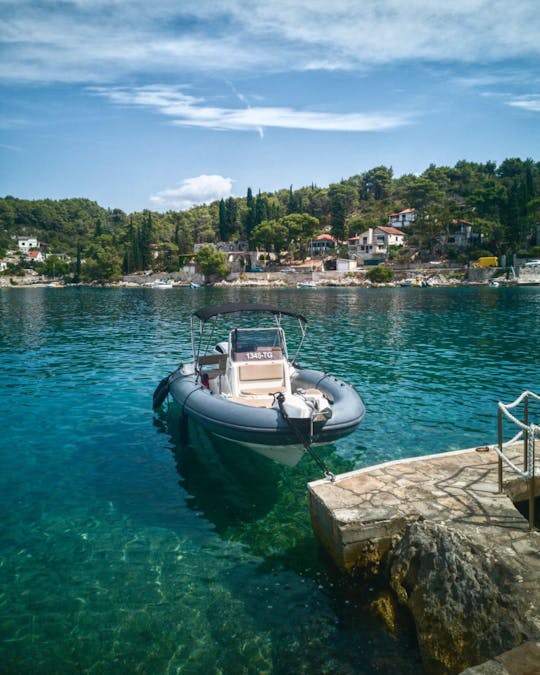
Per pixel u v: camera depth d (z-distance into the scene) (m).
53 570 6.11
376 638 4.84
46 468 9.23
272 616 5.23
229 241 135.25
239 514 7.51
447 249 103.94
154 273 129.50
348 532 5.50
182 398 10.70
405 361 18.77
